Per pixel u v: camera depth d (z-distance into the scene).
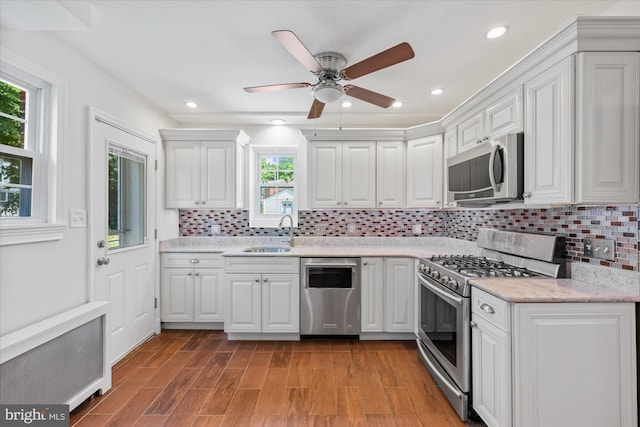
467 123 2.50
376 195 3.30
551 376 1.45
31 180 1.82
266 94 2.89
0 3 1.43
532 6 1.66
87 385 1.92
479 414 1.71
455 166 2.43
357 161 3.31
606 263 1.66
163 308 3.15
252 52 2.15
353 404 1.94
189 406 1.91
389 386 2.14
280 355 2.62
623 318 1.45
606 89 1.44
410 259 2.90
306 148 3.55
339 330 2.90
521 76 1.80
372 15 1.74
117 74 2.46
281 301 2.90
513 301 1.44
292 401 1.97
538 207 2.09
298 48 1.68
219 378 2.24
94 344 1.98
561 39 1.49
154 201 3.09
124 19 1.77
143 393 2.05
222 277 3.15
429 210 3.61
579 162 1.46
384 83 2.63
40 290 1.79
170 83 2.64
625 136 1.44
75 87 2.09
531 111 1.72
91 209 2.19
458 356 1.86
